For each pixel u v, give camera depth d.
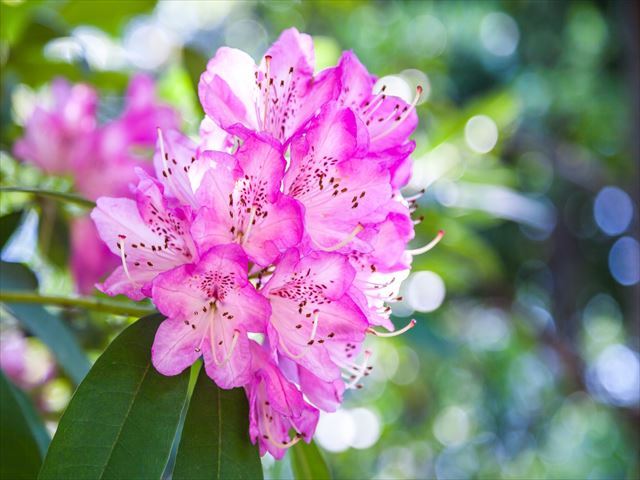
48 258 0.69
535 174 2.26
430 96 1.20
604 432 2.29
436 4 2.06
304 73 0.46
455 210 0.92
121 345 0.44
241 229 0.43
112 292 0.44
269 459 0.84
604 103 2.29
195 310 0.43
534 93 2.26
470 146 0.98
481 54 2.22
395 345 0.94
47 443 0.55
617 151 2.27
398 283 0.47
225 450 0.44
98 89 0.78
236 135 0.43
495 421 2.17
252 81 0.46
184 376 0.44
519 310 1.85
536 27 2.31
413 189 0.87
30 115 0.70
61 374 0.71
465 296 1.75
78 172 0.69
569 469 2.29
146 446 0.42
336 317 0.44
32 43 0.73
